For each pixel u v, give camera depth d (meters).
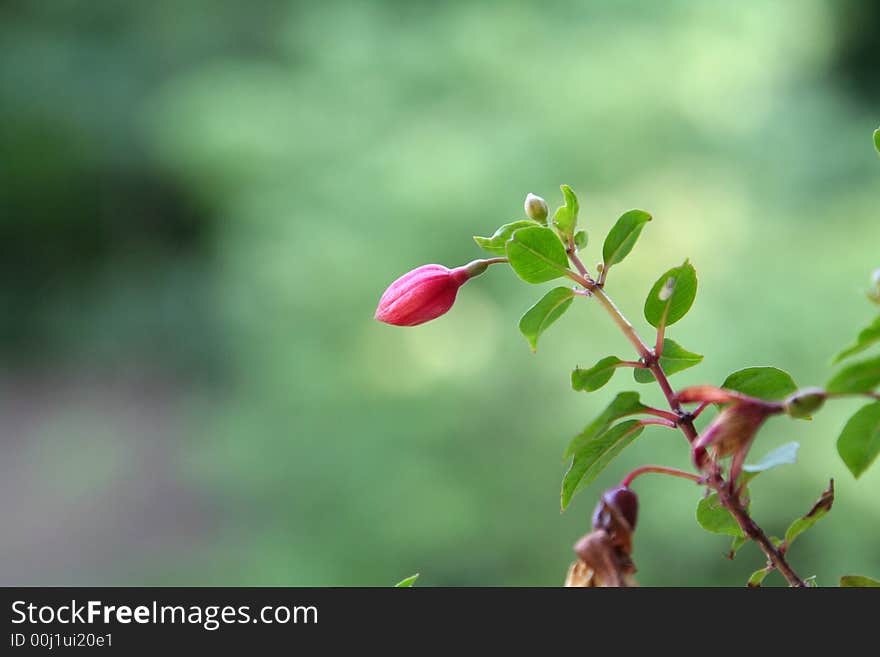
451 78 5.65
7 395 9.75
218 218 8.73
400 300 1.09
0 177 9.86
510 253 1.00
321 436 5.30
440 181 5.07
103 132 9.73
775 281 4.82
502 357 5.11
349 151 5.57
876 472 4.37
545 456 5.09
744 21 5.64
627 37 5.59
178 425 9.02
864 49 8.62
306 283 5.22
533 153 5.34
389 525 5.16
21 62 9.48
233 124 5.61
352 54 5.74
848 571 4.56
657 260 4.93
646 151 5.45
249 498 6.25
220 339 9.28
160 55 9.58
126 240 10.36
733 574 4.78
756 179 6.11
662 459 4.62
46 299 10.38
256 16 9.06
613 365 0.99
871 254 4.79
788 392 0.97
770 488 4.50
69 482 8.34
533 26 5.72
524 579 5.24
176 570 6.94
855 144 6.37
